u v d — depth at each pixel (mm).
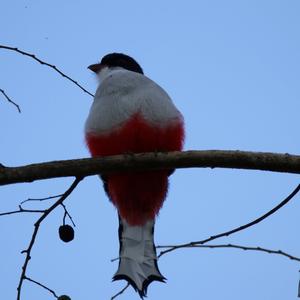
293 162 7309
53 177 7492
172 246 7336
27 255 7543
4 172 7336
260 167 7387
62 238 8250
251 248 7328
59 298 7188
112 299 7969
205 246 7359
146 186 9109
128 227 9102
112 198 9570
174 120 9234
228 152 7453
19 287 7570
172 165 7562
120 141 9172
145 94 9234
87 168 7492
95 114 9328
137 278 8336
